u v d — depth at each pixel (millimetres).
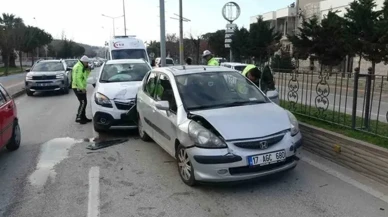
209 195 4371
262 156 4172
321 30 22359
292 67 23781
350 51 18641
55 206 4172
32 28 53562
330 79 6598
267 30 30344
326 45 22297
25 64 62531
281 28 44844
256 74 7109
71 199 4355
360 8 17938
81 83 8812
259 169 4234
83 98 8945
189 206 4094
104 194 4480
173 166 5473
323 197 4215
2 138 5664
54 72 16109
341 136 5199
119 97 7316
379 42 16844
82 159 5941
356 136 5285
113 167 5496
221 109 4777
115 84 7953
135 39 20625
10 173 5324
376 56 17203
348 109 7320
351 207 3949
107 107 7301
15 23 50531
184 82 5398
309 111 7070
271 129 4352
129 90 7508
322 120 6398
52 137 7562
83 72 8914
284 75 8227
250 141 4199
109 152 6316
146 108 6332
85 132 7957
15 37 38562
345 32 18625
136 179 4965
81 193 4527
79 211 4043
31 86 15578
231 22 18203
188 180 4629
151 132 6203
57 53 70875
